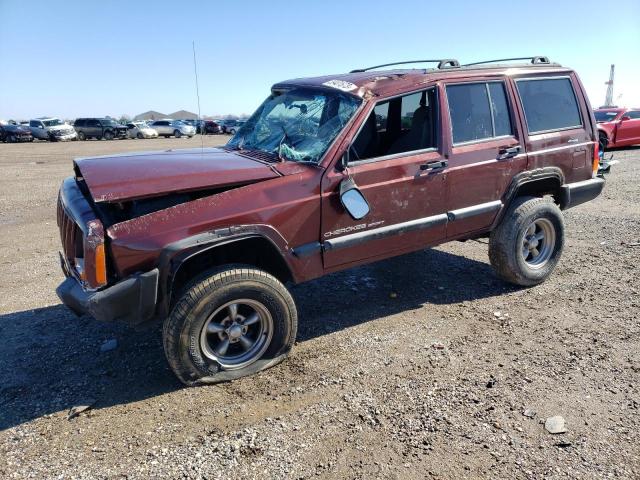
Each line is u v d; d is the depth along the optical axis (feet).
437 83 14.32
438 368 12.10
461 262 19.97
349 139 12.73
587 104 17.99
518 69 16.29
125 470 9.00
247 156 13.70
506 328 14.15
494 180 15.47
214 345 12.03
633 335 13.51
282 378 11.89
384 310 15.58
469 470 8.80
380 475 8.73
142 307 10.61
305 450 9.41
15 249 23.29
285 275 12.94
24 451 9.55
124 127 140.97
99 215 11.22
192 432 10.02
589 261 19.63
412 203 13.92
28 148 96.37
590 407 10.48
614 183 36.86
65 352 13.42
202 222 10.98
